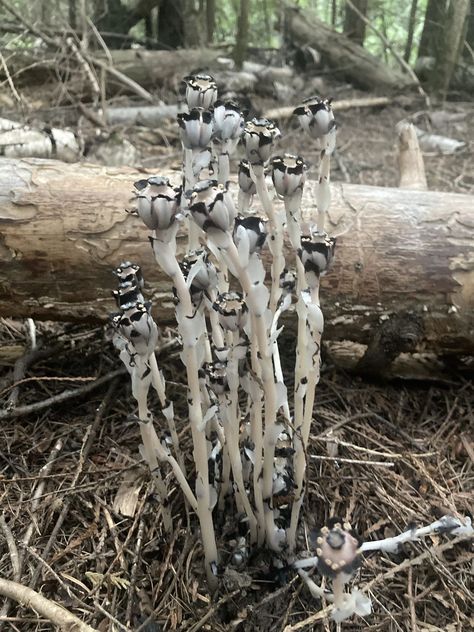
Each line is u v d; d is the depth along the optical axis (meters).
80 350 0.51
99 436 0.43
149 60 1.23
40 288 0.44
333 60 1.37
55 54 1.10
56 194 0.43
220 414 0.28
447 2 1.24
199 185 0.22
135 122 1.05
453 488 0.39
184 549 0.34
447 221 0.44
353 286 0.44
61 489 0.37
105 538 0.35
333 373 0.49
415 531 0.29
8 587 0.30
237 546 0.33
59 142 0.81
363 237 0.44
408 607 0.32
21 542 0.33
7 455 0.41
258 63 1.42
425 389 0.49
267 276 0.44
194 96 0.30
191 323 0.24
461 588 0.32
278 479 0.32
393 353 0.46
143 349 0.25
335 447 0.41
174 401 0.46
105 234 0.43
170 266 0.23
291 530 0.32
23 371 0.47
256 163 0.27
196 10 1.42
